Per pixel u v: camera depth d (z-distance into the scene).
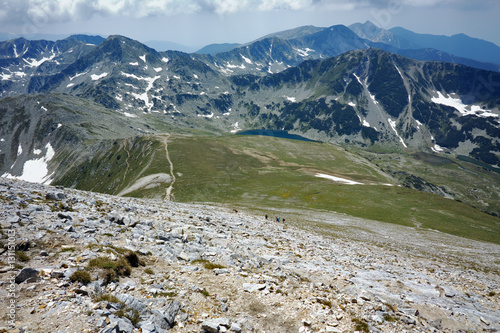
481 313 19.92
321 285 19.48
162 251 19.83
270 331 12.43
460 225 95.56
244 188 142.75
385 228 79.88
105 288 13.08
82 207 27.33
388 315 15.93
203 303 13.82
